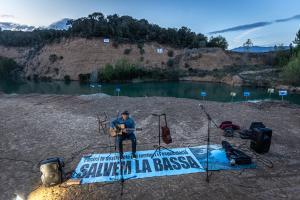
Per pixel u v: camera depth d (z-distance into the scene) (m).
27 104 19.55
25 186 7.42
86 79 79.44
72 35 96.81
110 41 95.69
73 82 76.12
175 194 6.89
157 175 7.93
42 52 97.56
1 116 15.56
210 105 18.89
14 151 10.05
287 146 10.50
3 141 11.17
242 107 18.50
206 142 10.82
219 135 11.84
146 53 95.88
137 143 10.77
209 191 7.02
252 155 9.46
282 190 7.08
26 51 111.38
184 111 16.70
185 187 7.23
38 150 10.14
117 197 6.80
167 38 106.81
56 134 12.12
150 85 65.88
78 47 92.62
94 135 11.94
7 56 110.62
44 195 6.92
